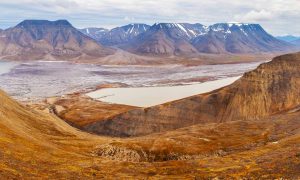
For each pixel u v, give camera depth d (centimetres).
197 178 5650
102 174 6088
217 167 6425
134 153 9906
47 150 7412
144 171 6550
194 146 10869
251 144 10900
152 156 10088
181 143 11006
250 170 5609
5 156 5788
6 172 4919
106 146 9888
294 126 12531
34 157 6400
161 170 6562
